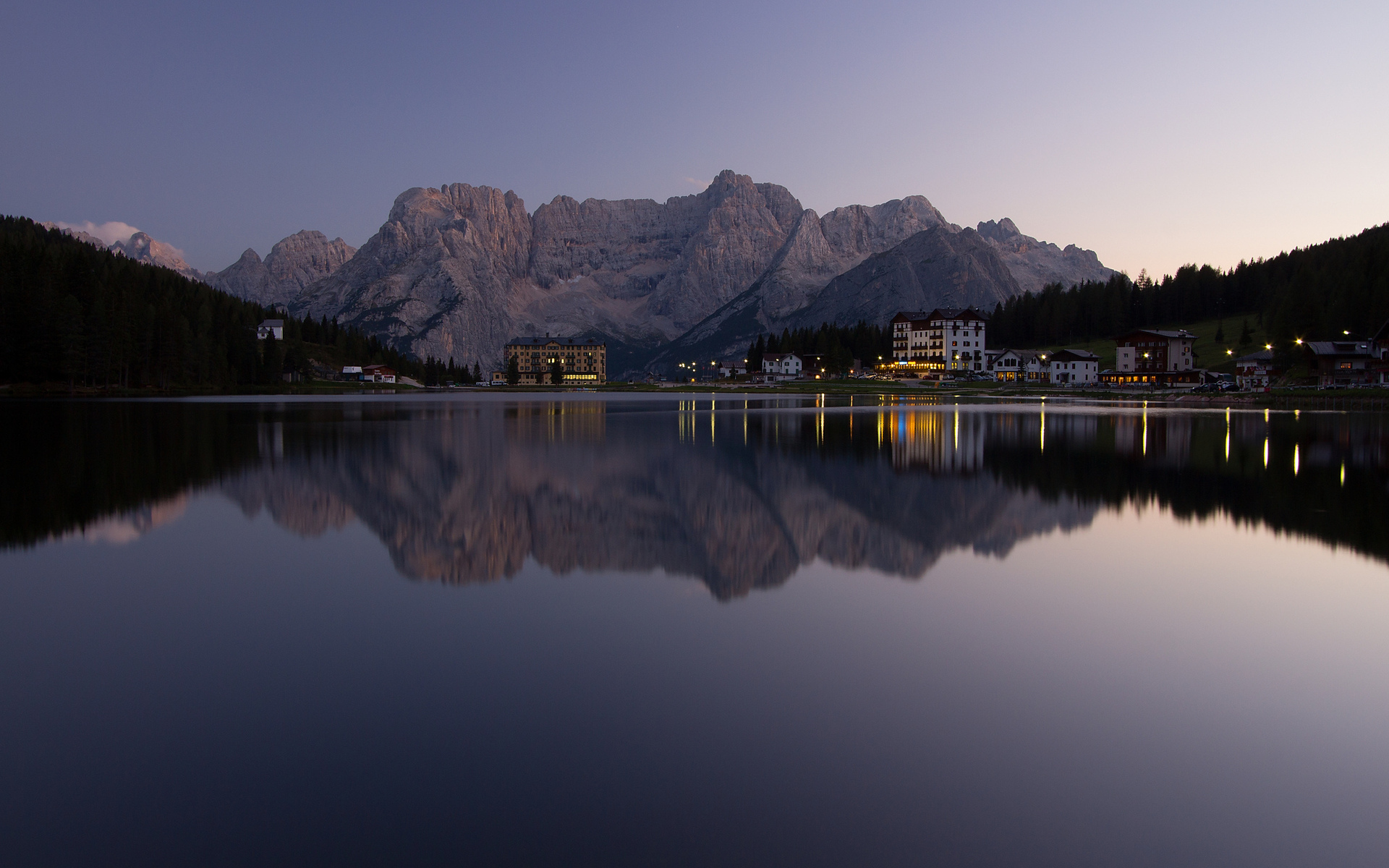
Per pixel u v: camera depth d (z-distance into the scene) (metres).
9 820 8.55
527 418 82.81
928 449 47.75
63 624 14.88
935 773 9.57
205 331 156.25
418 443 51.47
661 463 41.09
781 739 10.38
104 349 125.31
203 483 33.03
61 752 10.00
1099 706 11.42
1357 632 14.57
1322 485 33.06
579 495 30.53
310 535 23.03
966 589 17.39
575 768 9.64
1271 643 14.02
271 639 14.14
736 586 17.59
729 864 7.81
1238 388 133.88
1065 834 8.35
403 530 23.73
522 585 17.69
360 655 13.34
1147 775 9.56
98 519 25.27
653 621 15.11
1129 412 89.69
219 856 7.99
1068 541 22.41
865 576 18.56
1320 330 135.50
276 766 9.69
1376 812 8.82
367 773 9.54
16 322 118.62
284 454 44.09
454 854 7.96
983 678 12.40
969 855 7.97
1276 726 10.85
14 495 29.77
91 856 7.98
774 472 37.22
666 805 8.86
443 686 12.02
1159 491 31.34
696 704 11.41
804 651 13.55
